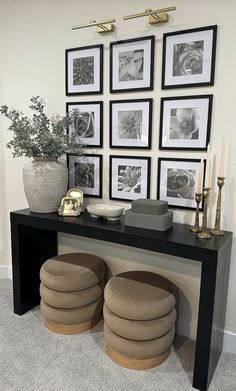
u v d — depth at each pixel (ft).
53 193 6.68
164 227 5.74
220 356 5.99
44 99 7.68
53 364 5.55
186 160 6.11
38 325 6.74
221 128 5.72
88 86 7.02
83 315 6.37
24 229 7.02
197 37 5.68
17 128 6.55
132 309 5.24
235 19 5.34
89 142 7.21
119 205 7.07
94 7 6.70
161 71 6.14
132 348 5.33
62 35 7.18
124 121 6.70
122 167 6.89
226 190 5.82
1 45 7.96
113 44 6.55
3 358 5.67
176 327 6.64
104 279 7.16
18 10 7.61
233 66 5.46
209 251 4.81
